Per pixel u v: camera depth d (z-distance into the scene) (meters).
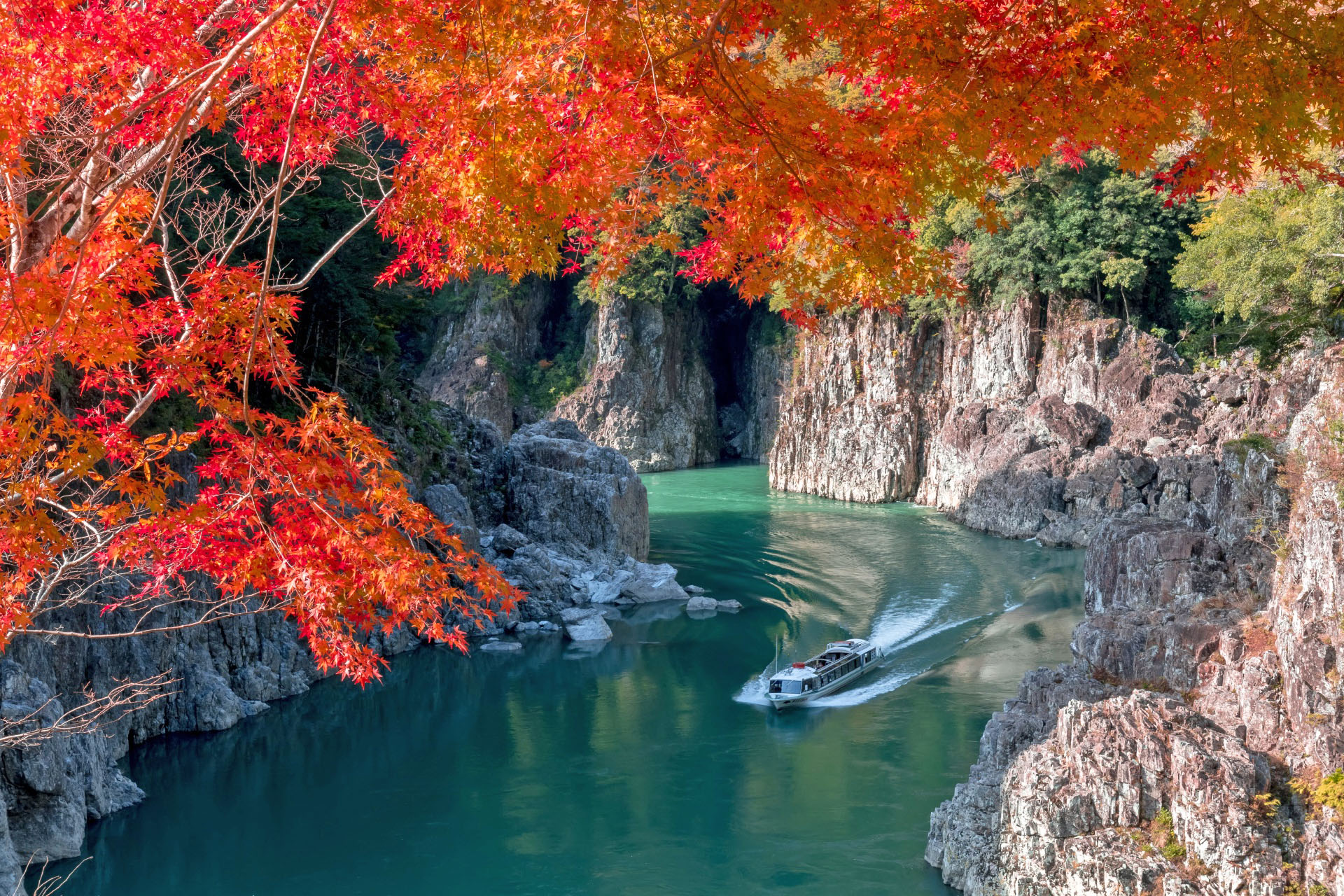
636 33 8.98
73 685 35.97
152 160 10.00
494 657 53.38
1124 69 8.72
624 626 58.66
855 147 9.03
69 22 9.02
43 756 30.53
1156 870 23.36
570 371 151.88
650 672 50.03
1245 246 59.91
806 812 33.59
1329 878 21.83
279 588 9.95
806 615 59.66
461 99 9.47
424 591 9.75
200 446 41.50
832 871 29.52
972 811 28.67
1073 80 8.77
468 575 10.29
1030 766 26.42
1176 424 82.75
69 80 9.45
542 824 33.47
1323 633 25.48
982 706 42.84
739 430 161.75
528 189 8.96
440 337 151.00
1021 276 100.00
